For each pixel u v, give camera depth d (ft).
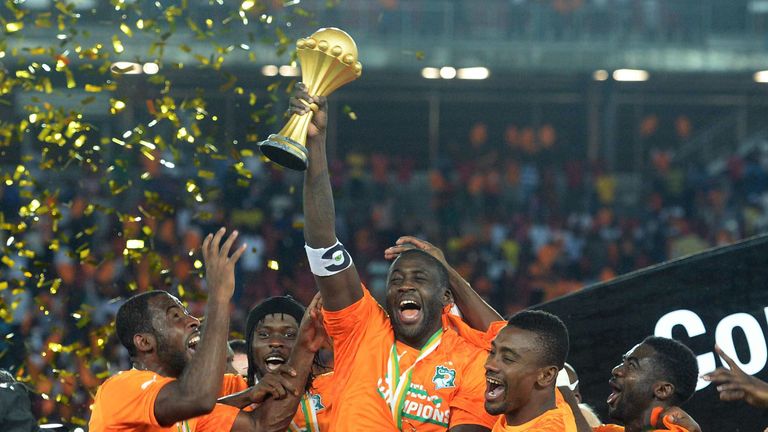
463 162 173.78
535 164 178.60
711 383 43.83
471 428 34.65
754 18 171.53
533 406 33.32
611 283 45.11
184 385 32.17
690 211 162.20
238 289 125.90
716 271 44.52
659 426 35.58
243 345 47.06
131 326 35.47
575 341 45.06
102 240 105.91
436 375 35.50
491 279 143.95
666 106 181.27
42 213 52.42
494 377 33.27
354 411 35.27
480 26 167.53
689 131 182.09
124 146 52.47
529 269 145.48
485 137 179.83
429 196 170.50
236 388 40.50
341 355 36.45
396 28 166.50
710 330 44.32
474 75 167.84
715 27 171.53
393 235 149.69
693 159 180.75
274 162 32.91
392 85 175.63
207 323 32.48
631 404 35.94
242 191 132.57
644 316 44.78
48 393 52.13
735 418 43.62
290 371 36.27
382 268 138.10
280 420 35.81
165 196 122.01
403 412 35.22
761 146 176.14
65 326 66.80
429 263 36.42
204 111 53.31
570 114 179.83
